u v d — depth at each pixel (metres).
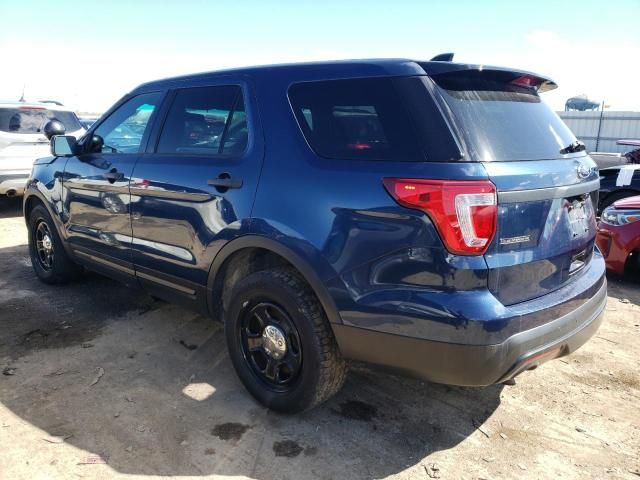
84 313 4.31
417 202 2.21
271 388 2.90
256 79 2.99
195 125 3.29
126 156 3.71
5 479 2.36
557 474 2.52
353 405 3.05
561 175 2.51
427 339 2.25
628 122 29.44
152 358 3.56
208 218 3.01
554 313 2.43
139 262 3.63
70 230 4.32
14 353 3.58
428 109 2.33
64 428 2.75
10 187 7.90
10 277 5.20
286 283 2.66
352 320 2.44
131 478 2.40
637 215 5.16
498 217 2.21
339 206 2.44
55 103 8.95
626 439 2.80
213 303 3.17
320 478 2.45
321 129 2.64
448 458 2.62
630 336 4.11
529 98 2.80
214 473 2.45
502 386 3.30
